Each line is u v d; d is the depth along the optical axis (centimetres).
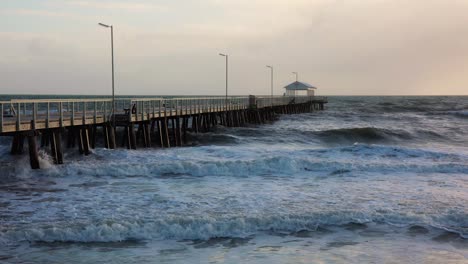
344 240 1171
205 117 3947
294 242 1156
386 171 2080
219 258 1052
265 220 1253
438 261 1048
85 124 2242
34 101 1831
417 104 11738
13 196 1545
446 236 1200
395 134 4125
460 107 9975
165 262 1024
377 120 6075
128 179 1866
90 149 2366
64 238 1145
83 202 1466
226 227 1218
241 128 4144
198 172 2011
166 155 2416
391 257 1070
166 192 1628
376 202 1486
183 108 3216
